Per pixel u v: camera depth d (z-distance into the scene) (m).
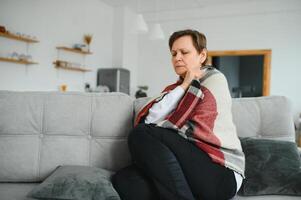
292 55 4.81
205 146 1.05
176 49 1.24
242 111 1.42
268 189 1.15
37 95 1.41
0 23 3.38
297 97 4.79
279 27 4.88
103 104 1.41
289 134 1.39
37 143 1.35
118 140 1.38
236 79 6.83
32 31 3.80
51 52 4.12
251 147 1.28
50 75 4.13
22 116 1.35
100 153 1.37
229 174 1.04
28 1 3.72
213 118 1.09
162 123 1.12
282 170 1.19
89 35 4.76
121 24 5.36
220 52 5.28
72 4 4.44
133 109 1.45
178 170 0.99
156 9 5.50
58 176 1.12
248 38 5.09
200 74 1.23
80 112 1.39
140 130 1.06
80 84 4.73
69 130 1.37
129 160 1.38
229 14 5.15
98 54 5.08
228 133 1.11
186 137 1.07
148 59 5.88
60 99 1.40
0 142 1.32
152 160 0.99
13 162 1.31
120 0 5.01
